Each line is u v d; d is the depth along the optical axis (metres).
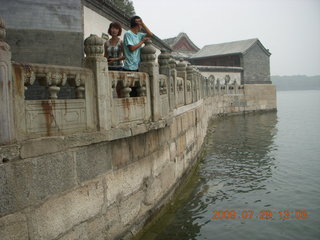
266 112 40.34
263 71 43.06
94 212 5.33
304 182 11.63
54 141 4.53
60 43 8.38
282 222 8.31
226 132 24.08
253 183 11.49
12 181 3.99
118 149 6.02
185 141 11.09
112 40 7.45
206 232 7.64
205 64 44.81
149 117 6.98
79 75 4.98
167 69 8.40
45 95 8.11
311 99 84.44
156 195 7.73
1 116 3.87
